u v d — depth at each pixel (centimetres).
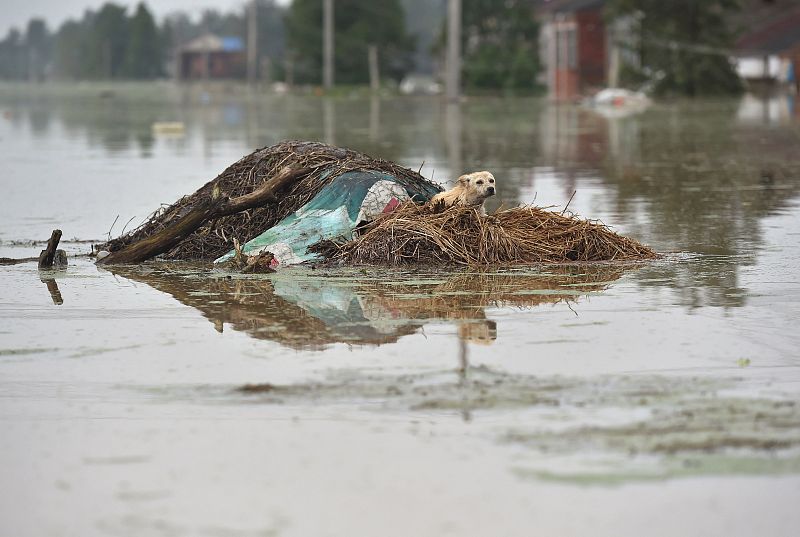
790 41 10119
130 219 2319
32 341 1263
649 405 1004
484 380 1084
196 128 5903
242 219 1838
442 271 1659
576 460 881
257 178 1884
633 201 2544
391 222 1733
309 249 1730
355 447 913
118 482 855
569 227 1805
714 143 4350
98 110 8900
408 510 804
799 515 791
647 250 1808
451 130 5334
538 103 9069
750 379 1085
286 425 964
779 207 2420
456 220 1748
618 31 9581
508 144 4400
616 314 1377
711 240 1977
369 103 9288
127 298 1502
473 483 844
